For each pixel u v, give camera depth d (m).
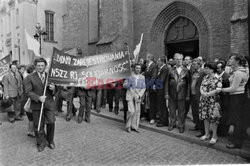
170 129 5.53
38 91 4.33
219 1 9.14
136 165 3.66
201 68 5.41
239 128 4.11
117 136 5.28
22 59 20.53
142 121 6.67
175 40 11.22
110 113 7.82
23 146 4.59
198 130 5.50
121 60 5.75
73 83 5.21
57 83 4.78
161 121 5.94
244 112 4.11
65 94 7.01
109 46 11.91
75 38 17.55
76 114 8.02
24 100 6.84
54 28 22.75
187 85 5.37
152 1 11.46
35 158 3.95
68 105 6.89
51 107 4.41
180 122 5.36
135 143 4.79
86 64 5.47
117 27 12.12
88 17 16.34
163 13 11.09
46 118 4.37
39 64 4.38
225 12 8.97
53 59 4.77
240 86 4.09
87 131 5.69
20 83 7.02
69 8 18.03
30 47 5.33
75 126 6.19
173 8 10.77
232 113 4.18
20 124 6.55
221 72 4.71
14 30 22.98
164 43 11.59
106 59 5.74
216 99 4.36
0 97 6.96
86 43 16.58
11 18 23.25
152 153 4.21
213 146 4.44
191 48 10.95
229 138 4.66
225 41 8.99
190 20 10.56
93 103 9.32
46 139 4.77
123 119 6.77
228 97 4.46
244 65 4.08
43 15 21.88
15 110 7.07
